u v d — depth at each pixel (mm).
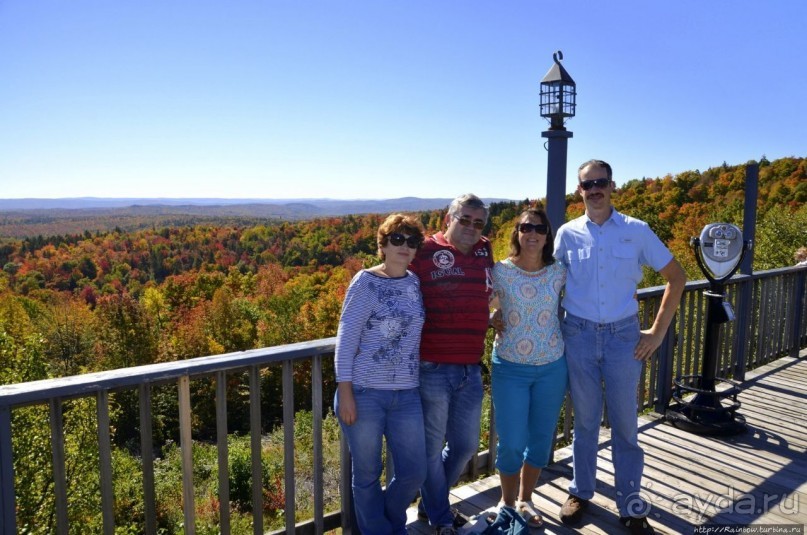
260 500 2115
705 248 3580
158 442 24562
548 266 2330
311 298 56906
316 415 2260
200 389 26766
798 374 4754
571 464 3098
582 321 2385
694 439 3441
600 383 2424
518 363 2307
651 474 2969
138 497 14078
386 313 1973
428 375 2141
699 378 3678
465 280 2094
